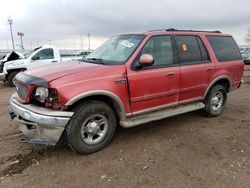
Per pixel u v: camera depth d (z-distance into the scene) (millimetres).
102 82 3605
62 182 3051
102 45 5043
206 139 4344
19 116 3676
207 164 3475
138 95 4016
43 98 3373
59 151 3838
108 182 3051
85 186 2973
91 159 3605
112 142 4160
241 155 3750
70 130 3463
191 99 4914
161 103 4398
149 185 2988
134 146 4031
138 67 3977
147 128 4832
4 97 8164
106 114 3785
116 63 3949
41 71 3799
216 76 5238
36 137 3502
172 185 2986
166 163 3500
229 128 4895
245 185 2984
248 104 6832
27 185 2986
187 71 4648
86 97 3543
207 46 5160
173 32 4656
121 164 3471
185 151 3875
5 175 3189
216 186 2965
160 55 4355
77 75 3477
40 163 3488
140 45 4117
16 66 10727
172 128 4859
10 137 4375
